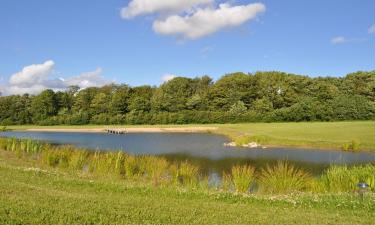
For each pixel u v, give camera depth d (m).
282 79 102.94
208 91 107.56
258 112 92.38
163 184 15.59
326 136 45.28
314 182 16.47
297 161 30.22
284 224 9.26
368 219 10.27
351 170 17.06
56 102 110.19
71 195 10.98
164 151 38.44
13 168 16.22
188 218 9.24
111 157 21.34
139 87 117.62
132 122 95.19
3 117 103.25
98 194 12.09
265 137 45.03
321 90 94.50
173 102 105.50
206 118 92.62
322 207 11.82
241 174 16.64
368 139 41.38
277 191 15.62
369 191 13.88
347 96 86.69
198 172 24.52
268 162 29.78
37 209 8.93
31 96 110.75
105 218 8.68
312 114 83.88
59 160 22.86
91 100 111.44
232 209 10.71
